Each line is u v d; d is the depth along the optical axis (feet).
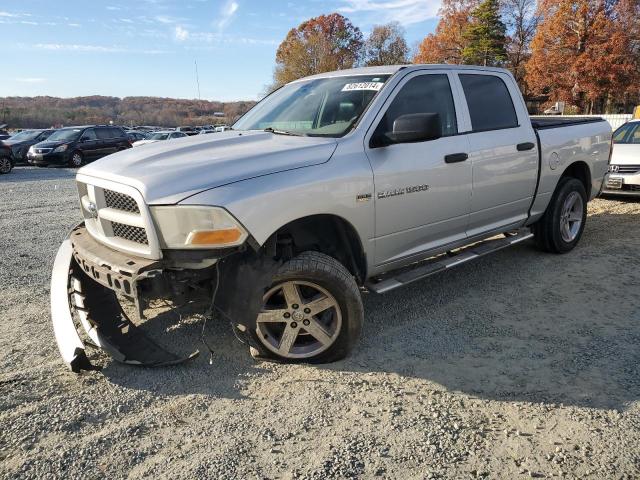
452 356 11.80
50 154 67.62
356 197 11.59
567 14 136.87
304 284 10.89
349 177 11.44
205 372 11.11
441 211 13.84
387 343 12.48
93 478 7.96
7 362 11.55
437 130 11.58
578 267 17.97
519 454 8.43
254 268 10.03
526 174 16.65
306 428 9.16
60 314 11.64
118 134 76.28
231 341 12.53
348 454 8.46
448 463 8.25
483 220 15.66
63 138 70.64
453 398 10.09
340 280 10.92
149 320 13.66
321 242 12.10
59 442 8.79
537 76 145.79
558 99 144.15
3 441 8.80
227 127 15.70
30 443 8.75
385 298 15.43
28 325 13.58
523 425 9.20
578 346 12.14
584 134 19.57
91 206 11.41
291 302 11.00
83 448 8.63
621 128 33.40
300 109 14.03
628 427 9.07
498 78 16.38
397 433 9.00
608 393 10.17
